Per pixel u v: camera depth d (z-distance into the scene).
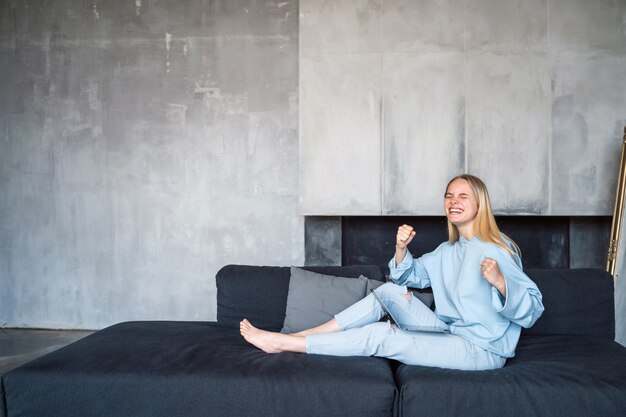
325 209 4.48
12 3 5.02
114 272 5.01
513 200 4.36
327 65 4.46
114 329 2.90
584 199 4.32
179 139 4.94
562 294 2.86
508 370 2.30
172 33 4.93
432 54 4.39
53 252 5.05
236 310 3.02
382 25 4.41
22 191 5.07
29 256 5.07
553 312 2.85
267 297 3.01
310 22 4.46
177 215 4.96
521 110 4.34
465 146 4.38
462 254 2.65
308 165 4.48
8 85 5.05
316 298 2.83
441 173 4.40
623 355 2.44
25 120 5.05
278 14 4.86
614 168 4.30
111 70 4.96
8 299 5.09
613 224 4.03
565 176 4.33
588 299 2.85
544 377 2.17
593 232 4.83
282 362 2.34
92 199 5.01
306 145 4.48
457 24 4.37
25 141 5.05
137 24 4.94
